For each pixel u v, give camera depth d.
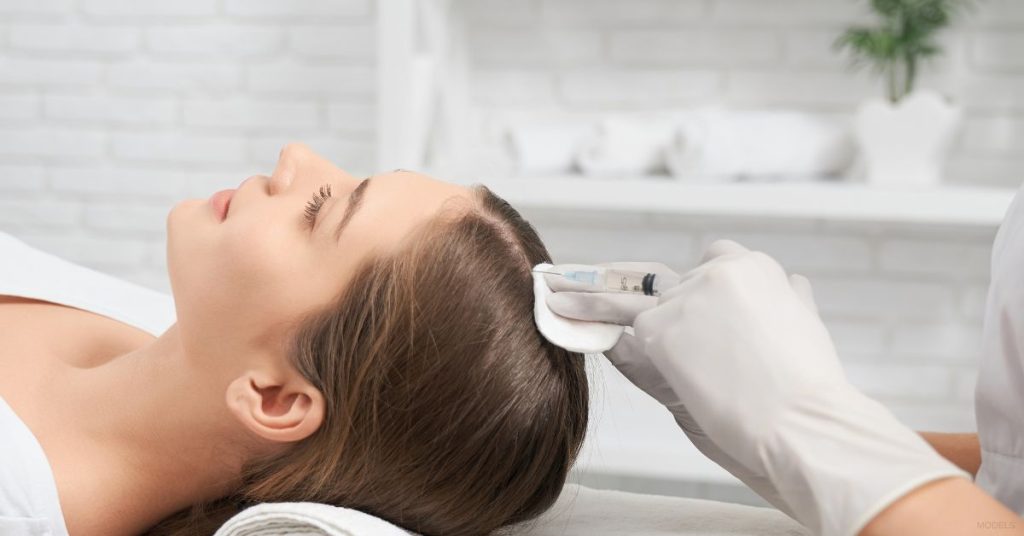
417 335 0.98
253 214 1.05
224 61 2.82
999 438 0.97
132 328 1.36
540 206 2.49
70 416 1.08
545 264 1.05
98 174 2.90
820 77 2.55
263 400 1.03
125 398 1.07
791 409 0.84
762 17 2.56
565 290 1.01
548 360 1.03
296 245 1.03
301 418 1.01
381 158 2.24
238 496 1.09
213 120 2.84
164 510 1.10
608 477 2.67
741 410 0.85
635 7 2.61
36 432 1.06
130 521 1.08
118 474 1.06
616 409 2.47
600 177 2.29
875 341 2.63
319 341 1.01
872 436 0.80
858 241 2.61
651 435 2.34
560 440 1.05
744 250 0.99
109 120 2.88
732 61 2.59
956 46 2.51
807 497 0.82
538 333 1.03
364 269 1.01
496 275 1.02
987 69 2.51
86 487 1.04
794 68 2.56
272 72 2.80
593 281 1.01
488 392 0.99
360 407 0.99
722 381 0.87
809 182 2.29
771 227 2.63
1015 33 2.49
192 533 1.08
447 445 0.99
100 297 1.42
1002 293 0.94
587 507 1.16
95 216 2.92
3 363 1.14
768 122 2.28
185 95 2.85
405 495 1.00
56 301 1.33
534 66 2.66
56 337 1.23
